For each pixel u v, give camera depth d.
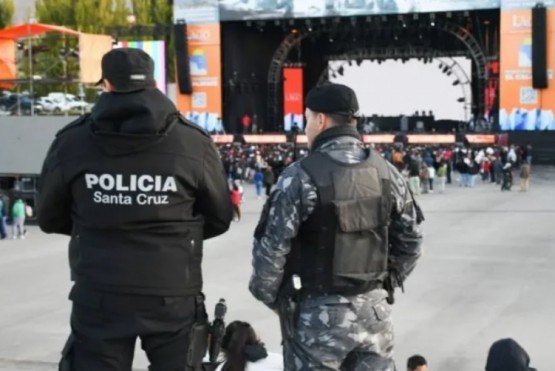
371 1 50.75
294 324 3.84
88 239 3.46
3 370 13.05
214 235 3.71
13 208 28.36
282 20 53.88
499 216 30.52
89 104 35.28
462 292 17.73
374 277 3.85
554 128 48.50
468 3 49.62
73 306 3.51
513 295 17.38
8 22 66.44
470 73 62.88
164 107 3.40
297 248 3.87
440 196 38.22
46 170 3.54
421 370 9.28
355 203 3.77
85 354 3.45
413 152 46.44
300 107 59.44
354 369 3.84
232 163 45.25
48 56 35.91
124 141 3.35
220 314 3.67
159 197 3.39
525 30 48.53
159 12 65.44
